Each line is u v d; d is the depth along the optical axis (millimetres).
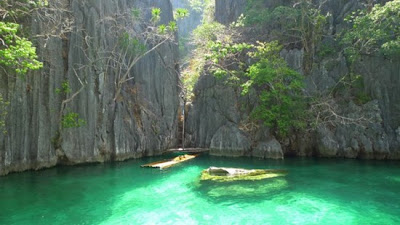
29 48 16203
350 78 32188
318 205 15016
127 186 18844
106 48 29781
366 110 29703
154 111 34719
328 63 33625
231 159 29750
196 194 17078
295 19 36000
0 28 15766
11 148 21062
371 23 29531
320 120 30422
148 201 15828
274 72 29453
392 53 29781
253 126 33125
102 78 27984
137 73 34375
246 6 43125
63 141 24641
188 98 41219
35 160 22641
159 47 37250
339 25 35375
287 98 29547
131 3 38500
